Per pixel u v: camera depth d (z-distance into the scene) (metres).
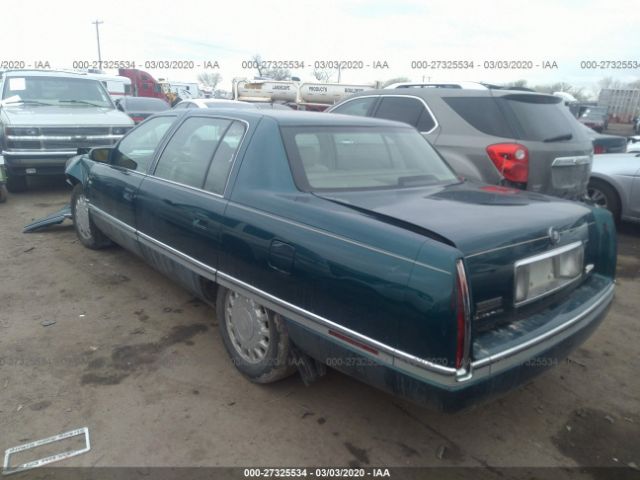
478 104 5.32
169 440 2.73
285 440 2.77
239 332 3.23
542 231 2.55
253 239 2.87
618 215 7.23
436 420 2.99
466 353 2.10
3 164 7.75
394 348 2.22
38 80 9.37
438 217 2.51
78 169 5.43
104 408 2.97
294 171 2.99
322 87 17.23
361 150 3.38
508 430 2.94
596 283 3.06
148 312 4.21
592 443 2.85
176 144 3.89
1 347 3.59
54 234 6.27
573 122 5.72
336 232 2.49
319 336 2.54
